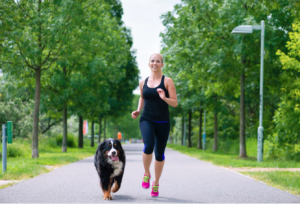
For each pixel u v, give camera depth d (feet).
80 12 61.05
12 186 27.68
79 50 67.77
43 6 60.08
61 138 114.62
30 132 90.22
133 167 46.47
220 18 62.90
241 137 66.23
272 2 33.37
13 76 62.95
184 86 92.89
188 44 67.36
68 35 60.95
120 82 127.85
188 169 44.04
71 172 39.32
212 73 65.41
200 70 68.64
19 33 56.44
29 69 65.67
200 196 23.41
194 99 96.02
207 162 57.36
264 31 58.34
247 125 104.99
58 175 36.11
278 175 32.68
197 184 29.50
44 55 64.03
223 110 101.81
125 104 131.13
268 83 65.72
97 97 92.22
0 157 51.65
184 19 67.36
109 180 21.85
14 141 81.15
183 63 70.03
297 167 45.78
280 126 58.80
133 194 24.09
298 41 52.49
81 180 31.81
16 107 86.79
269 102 93.56
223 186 28.30
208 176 35.81
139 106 22.40
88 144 162.61
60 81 77.51
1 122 82.64
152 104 21.17
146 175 22.35
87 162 55.88
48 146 98.58
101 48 78.07
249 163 49.67
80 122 118.11
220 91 72.49
